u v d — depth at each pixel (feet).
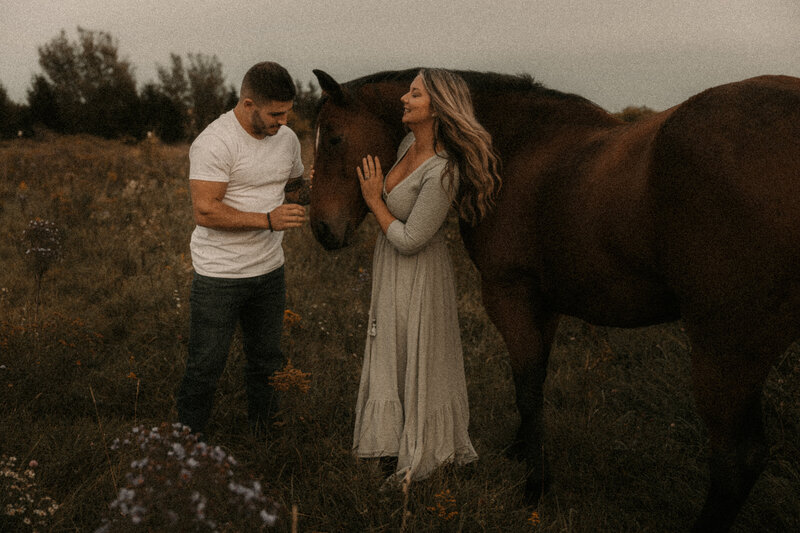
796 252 4.95
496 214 7.83
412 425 7.81
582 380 11.07
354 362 12.09
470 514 7.04
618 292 6.75
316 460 8.20
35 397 9.91
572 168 7.01
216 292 8.30
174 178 36.01
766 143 5.05
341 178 8.13
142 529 5.08
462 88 7.18
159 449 5.73
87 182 31.50
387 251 8.01
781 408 9.34
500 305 8.19
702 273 5.50
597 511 7.86
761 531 7.52
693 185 5.37
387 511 7.07
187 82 140.87
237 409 10.03
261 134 8.11
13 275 16.52
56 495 7.38
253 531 5.39
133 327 13.56
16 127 105.40
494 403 10.82
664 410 10.44
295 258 18.62
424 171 7.30
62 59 132.98
